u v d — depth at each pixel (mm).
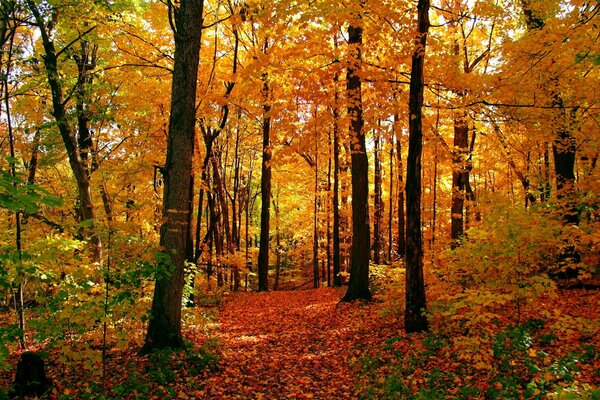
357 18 7078
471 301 5871
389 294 8953
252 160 27531
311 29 7738
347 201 22141
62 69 11164
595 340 5820
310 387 6047
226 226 21359
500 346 5434
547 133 8828
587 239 6980
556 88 8258
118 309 5449
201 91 11875
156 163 12602
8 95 8711
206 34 12508
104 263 5676
